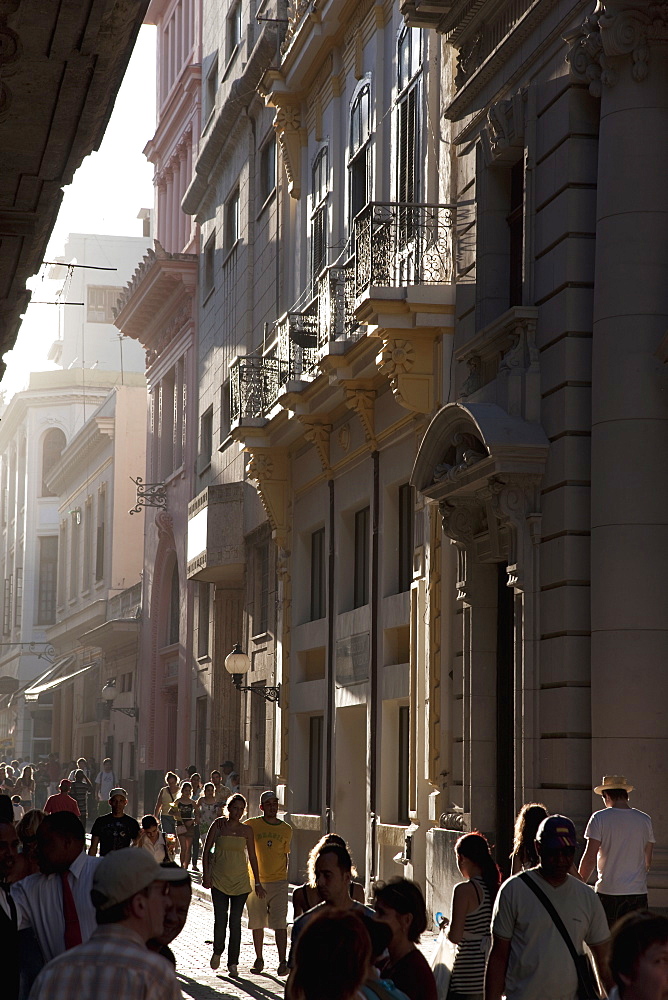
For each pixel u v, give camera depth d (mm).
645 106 26125
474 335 32000
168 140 83688
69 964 8641
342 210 45438
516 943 13148
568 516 27109
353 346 38594
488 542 30828
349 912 7746
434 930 32438
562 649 26938
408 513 39406
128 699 92062
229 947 28234
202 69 74625
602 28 25875
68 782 43438
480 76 32594
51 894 13008
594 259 27578
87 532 117250
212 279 69812
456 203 34844
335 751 43719
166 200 85812
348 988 7465
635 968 7652
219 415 65500
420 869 34531
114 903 8945
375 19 41875
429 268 34781
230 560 58062
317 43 45875
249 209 59562
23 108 20719
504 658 31531
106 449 110812
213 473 66375
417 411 34875
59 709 123312
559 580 27219
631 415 25703
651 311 25828
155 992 8609
